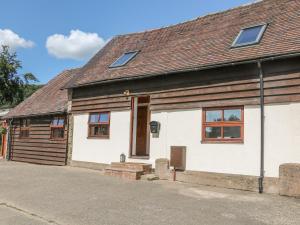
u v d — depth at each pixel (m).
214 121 12.74
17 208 9.44
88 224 7.87
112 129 16.39
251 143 11.70
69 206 9.46
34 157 21.98
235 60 12.02
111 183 12.73
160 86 14.58
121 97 16.12
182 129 13.63
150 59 15.99
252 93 11.80
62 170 16.47
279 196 10.59
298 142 10.68
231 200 9.98
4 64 41.12
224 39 14.03
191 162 13.20
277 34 12.31
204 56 13.56
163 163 13.77
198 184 12.73
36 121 22.23
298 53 10.55
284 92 11.09
